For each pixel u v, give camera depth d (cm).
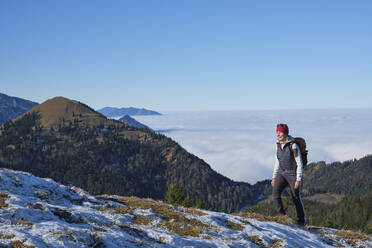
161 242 602
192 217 837
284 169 886
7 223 500
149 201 1016
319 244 826
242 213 1028
